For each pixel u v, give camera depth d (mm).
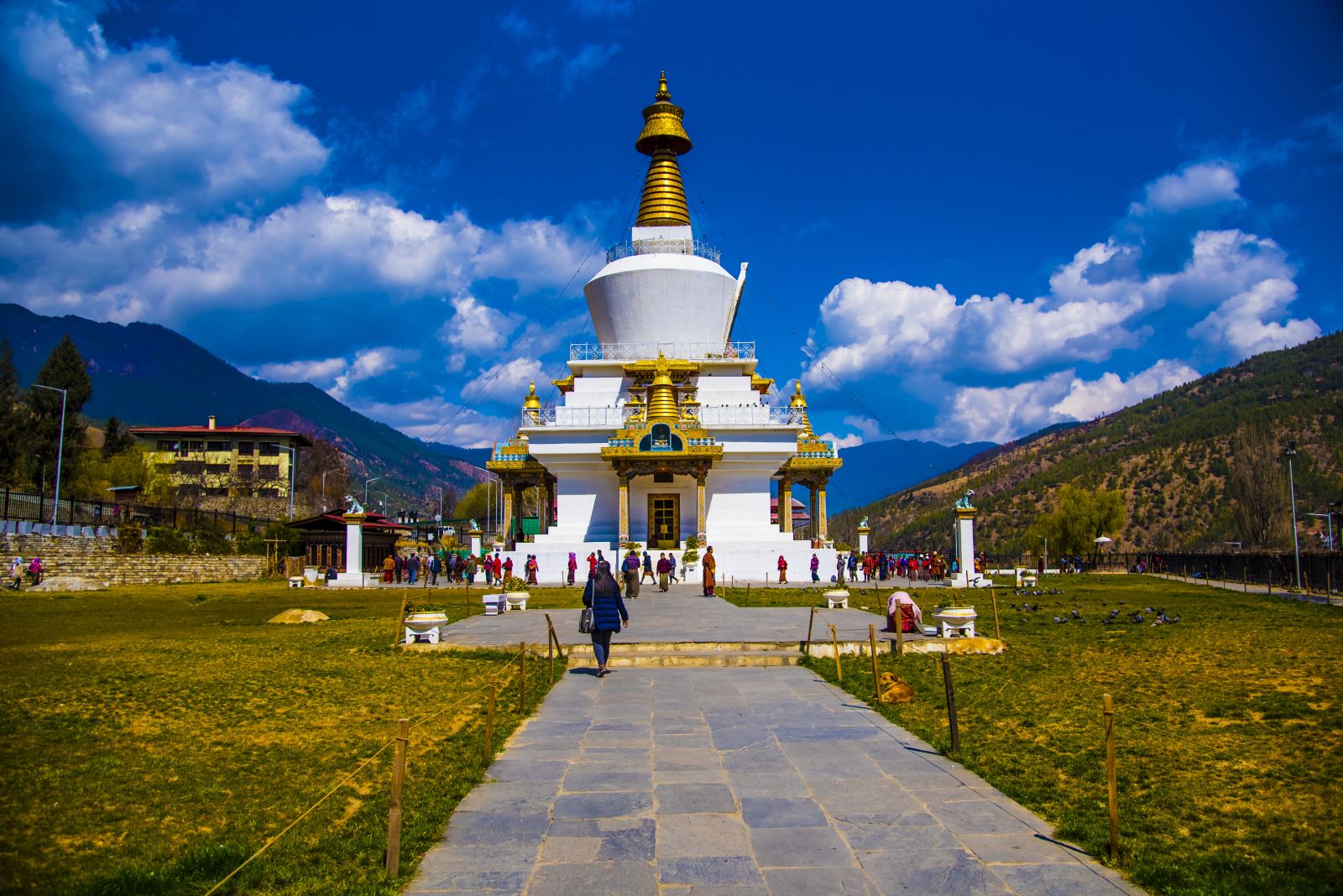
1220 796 10586
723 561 49688
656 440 49219
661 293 53594
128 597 41750
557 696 17188
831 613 30562
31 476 72375
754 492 52500
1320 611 33375
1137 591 45406
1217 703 15398
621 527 49531
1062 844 9289
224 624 29062
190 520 67750
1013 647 22734
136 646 23047
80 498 73125
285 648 22875
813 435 56875
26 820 9734
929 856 8953
